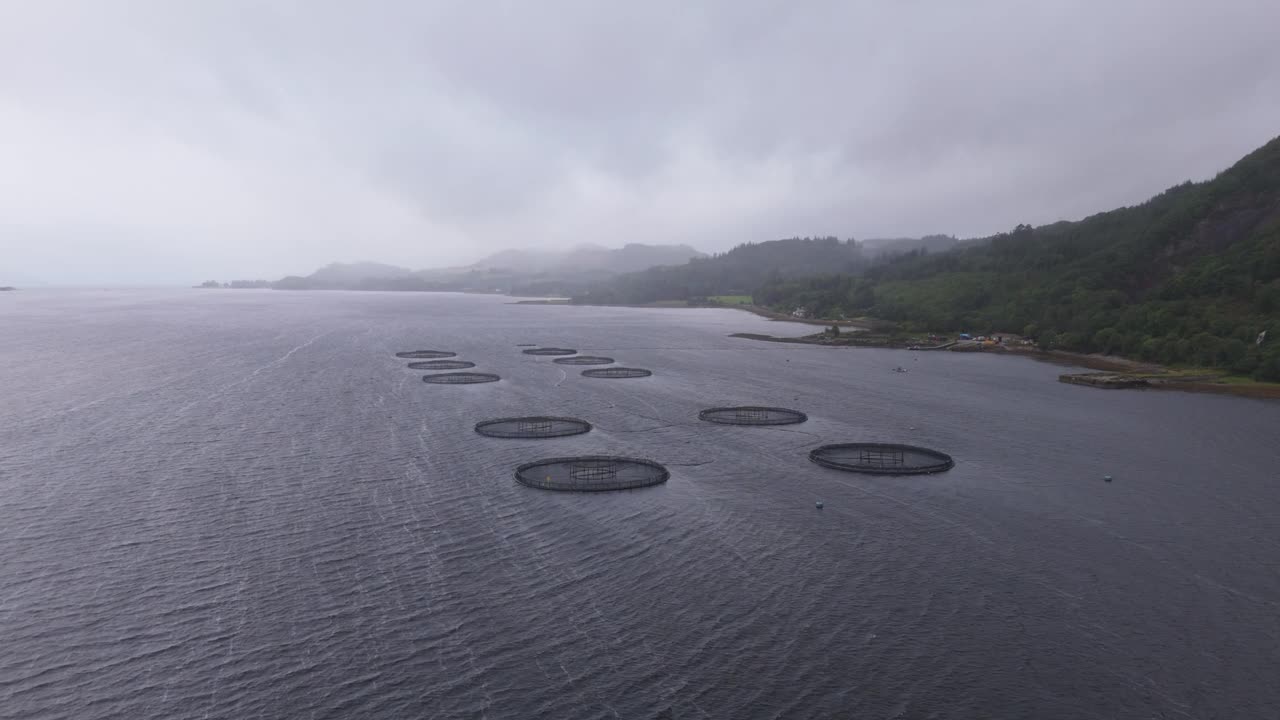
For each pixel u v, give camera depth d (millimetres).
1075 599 55094
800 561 60688
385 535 64250
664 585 55938
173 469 82375
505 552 61156
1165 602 54906
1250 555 62938
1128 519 71000
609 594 54406
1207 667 46969
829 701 42688
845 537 65750
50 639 47562
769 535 65938
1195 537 66688
